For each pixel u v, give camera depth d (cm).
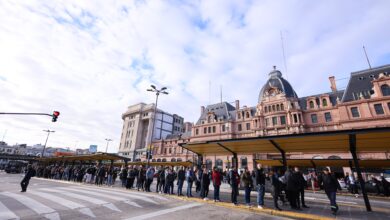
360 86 3950
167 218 822
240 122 5509
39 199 1142
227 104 6506
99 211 906
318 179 2341
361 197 1819
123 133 9138
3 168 6072
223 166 5094
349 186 2125
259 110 5053
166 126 8888
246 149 1717
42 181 2495
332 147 1396
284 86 4988
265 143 1423
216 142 1531
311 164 2433
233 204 1156
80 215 828
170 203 1173
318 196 1772
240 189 1933
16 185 1895
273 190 1074
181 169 1558
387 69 3794
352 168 2294
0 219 728
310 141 1266
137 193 1530
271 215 942
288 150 1588
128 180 1928
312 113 4356
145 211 940
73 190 1591
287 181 1095
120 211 923
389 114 3372
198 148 1823
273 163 2431
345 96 4034
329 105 4206
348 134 1036
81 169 2628
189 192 1418
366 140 1123
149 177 1769
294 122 4403
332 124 4003
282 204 1221
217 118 6209
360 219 860
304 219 887
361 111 3675
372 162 2011
